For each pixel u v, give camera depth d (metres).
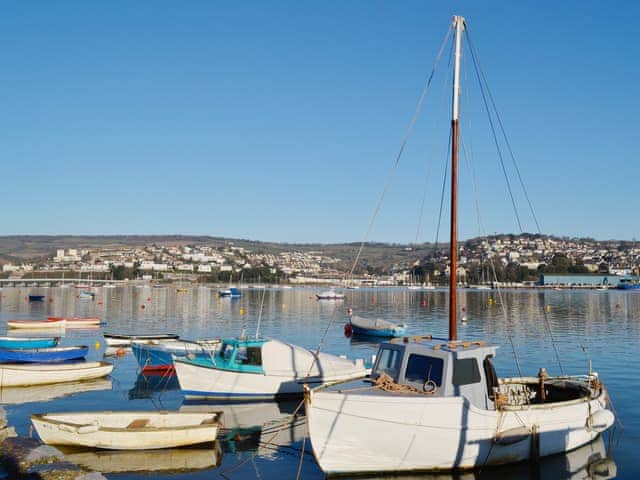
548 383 19.59
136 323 67.38
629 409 22.67
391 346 16.80
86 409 22.70
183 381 23.98
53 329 59.19
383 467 14.55
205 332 56.47
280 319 74.75
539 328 58.78
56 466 13.34
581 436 17.03
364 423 14.33
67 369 28.27
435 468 14.75
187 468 15.91
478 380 15.73
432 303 114.81
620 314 79.62
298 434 19.39
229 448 17.78
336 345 47.94
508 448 15.34
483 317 74.69
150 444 17.02
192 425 17.30
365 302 122.38
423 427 14.39
